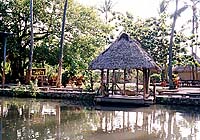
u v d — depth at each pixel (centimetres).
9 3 2914
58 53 2914
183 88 3011
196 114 1717
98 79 2825
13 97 2341
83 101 2195
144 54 2064
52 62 2981
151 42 3306
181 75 4434
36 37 3033
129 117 1602
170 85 2777
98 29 3041
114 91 2308
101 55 2103
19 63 3075
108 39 3148
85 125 1379
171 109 1888
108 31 3080
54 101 2172
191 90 2664
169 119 1566
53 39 3036
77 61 2869
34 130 1251
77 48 2928
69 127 1327
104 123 1434
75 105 1997
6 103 2031
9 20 2966
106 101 2056
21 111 1717
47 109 1808
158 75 3612
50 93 2311
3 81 2534
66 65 2964
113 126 1373
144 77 2053
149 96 2166
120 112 1753
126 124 1422
